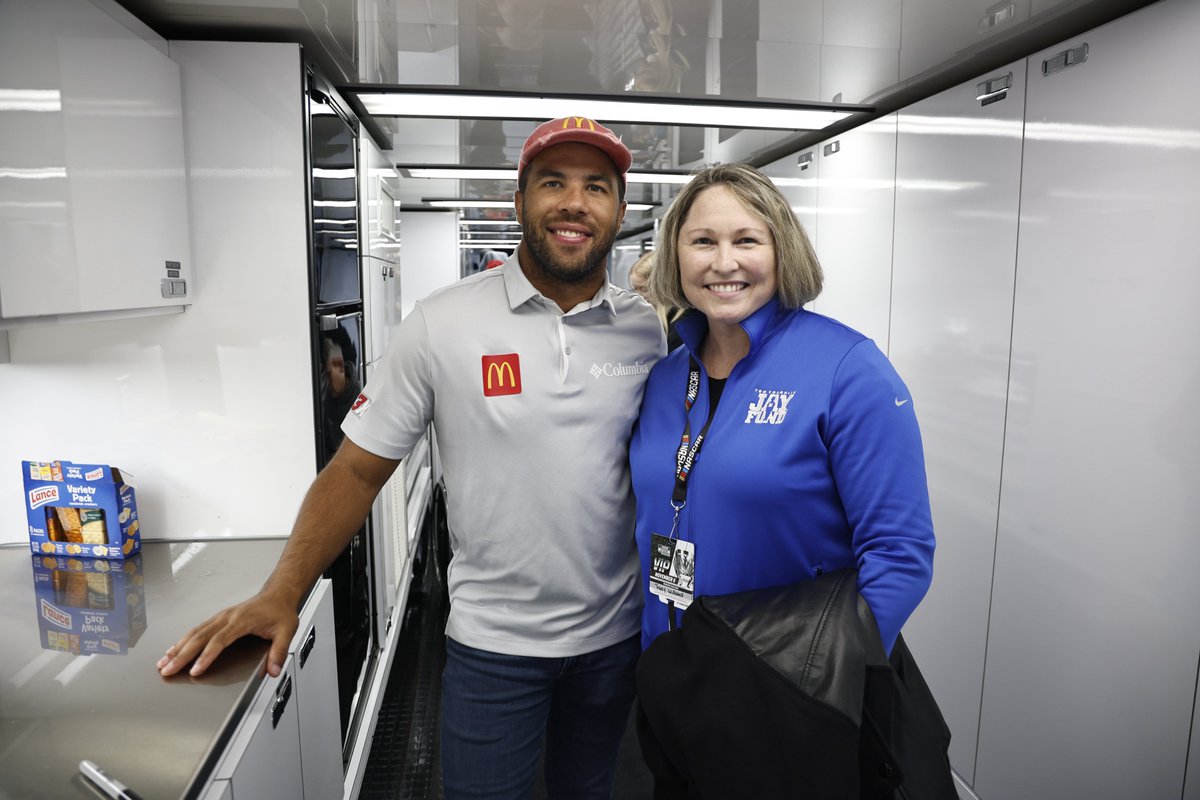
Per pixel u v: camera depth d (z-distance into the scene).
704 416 1.33
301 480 2.03
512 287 1.44
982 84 2.16
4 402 1.92
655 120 2.87
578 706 1.62
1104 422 1.79
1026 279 2.03
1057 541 1.95
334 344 2.16
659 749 1.20
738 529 1.23
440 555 4.23
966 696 2.34
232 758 1.22
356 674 2.36
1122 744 1.78
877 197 2.75
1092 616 1.85
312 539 1.42
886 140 2.68
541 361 1.43
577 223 1.40
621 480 1.50
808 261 1.25
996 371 2.16
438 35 1.93
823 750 0.97
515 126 2.96
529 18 1.81
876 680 1.04
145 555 1.93
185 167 1.88
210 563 1.88
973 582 2.29
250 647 1.40
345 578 2.21
